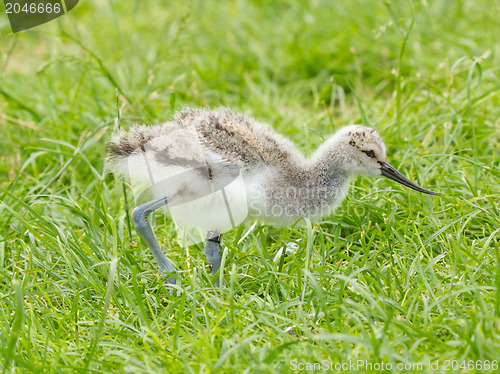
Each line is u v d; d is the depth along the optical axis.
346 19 17.72
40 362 8.02
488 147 12.52
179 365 7.70
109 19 19.38
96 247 10.02
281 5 19.20
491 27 16.80
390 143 12.53
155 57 16.39
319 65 16.86
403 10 17.53
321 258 9.46
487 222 10.39
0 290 9.48
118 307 9.02
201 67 16.67
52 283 9.60
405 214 10.86
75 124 13.91
